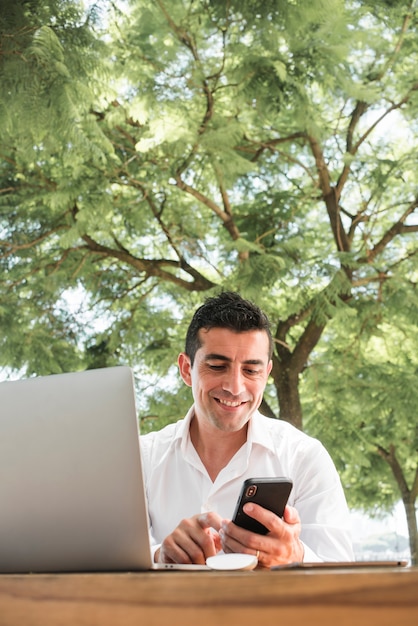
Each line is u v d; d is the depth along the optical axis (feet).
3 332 21.97
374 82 22.47
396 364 23.71
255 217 23.08
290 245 21.09
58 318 22.85
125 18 20.70
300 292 20.92
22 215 22.44
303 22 18.28
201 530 4.97
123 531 4.38
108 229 21.44
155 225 23.91
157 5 20.49
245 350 6.48
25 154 17.60
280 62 18.45
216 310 6.59
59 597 3.36
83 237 23.16
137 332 23.07
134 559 4.38
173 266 23.44
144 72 20.45
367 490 25.30
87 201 20.77
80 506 4.43
